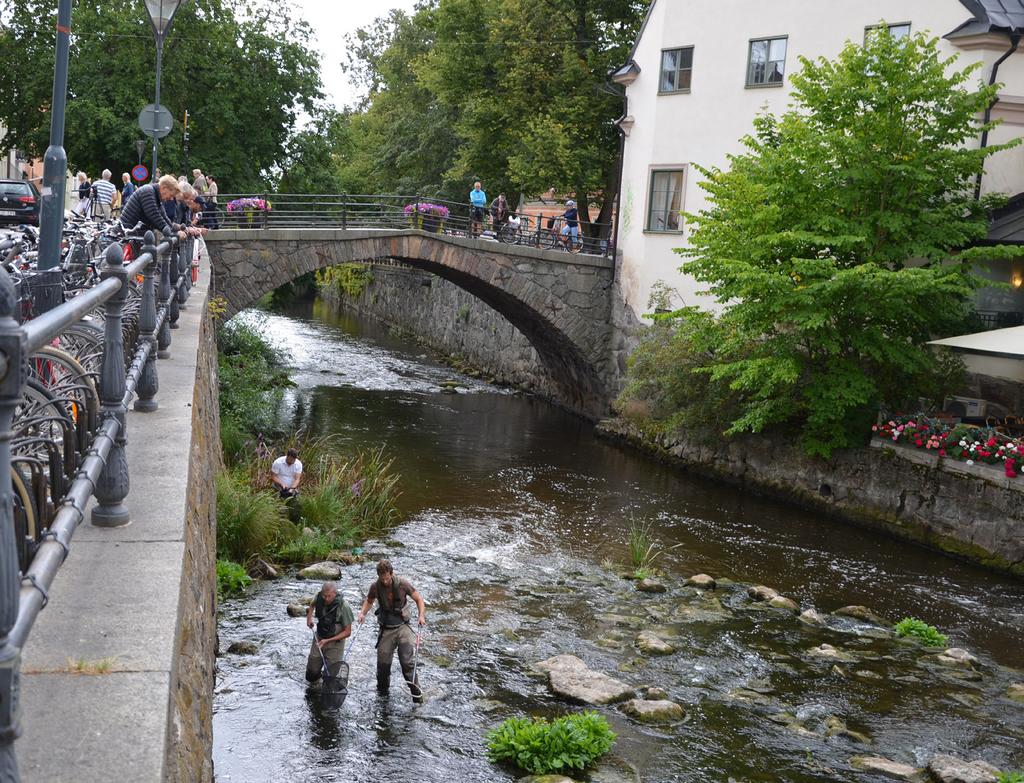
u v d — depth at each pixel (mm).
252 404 22953
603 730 9320
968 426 18375
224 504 14195
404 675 10102
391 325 54688
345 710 9727
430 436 25734
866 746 9742
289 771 8406
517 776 8656
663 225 28047
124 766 2555
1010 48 21797
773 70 25328
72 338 5777
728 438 22969
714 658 11992
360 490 17844
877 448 19672
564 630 12609
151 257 6402
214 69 34094
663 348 24406
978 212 21281
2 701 1941
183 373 8664
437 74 38375
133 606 3590
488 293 30234
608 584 14781
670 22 27469
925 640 13148
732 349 21422
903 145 19922
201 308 13609
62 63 8094
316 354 41250
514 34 35562
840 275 18625
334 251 26359
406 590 10203
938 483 18078
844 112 20219
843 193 20266
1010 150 22484
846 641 12938
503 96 36594
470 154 38312
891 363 20641
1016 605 14977
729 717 10242
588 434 28234
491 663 11297
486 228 30828
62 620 3436
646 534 17906
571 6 35594
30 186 22969
